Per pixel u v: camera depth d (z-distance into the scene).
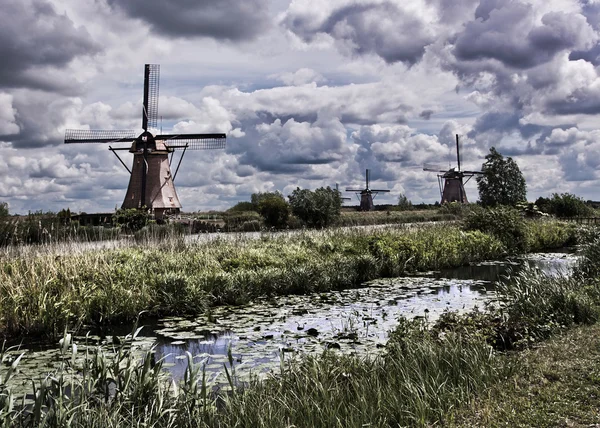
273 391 4.37
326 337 7.22
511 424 3.60
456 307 9.55
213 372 5.64
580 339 5.78
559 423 3.56
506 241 20.88
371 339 7.00
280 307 9.96
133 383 4.09
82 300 8.99
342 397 4.02
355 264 13.84
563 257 19.33
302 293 11.68
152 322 8.93
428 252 16.75
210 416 3.81
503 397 4.11
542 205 40.56
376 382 4.34
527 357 5.17
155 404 3.78
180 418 3.76
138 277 10.51
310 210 31.09
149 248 14.08
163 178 40.00
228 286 10.70
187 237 17.45
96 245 14.10
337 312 9.27
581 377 4.45
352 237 17.47
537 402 3.96
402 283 13.20
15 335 7.97
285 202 31.92
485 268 16.39
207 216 38.66
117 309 9.02
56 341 7.63
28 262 10.39
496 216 21.83
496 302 9.20
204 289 10.53
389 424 3.70
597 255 11.57
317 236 17.70
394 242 16.42
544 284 7.94
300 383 4.38
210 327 8.24
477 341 5.32
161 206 38.91
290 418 3.74
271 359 6.14
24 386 5.13
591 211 40.88
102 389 4.10
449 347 5.07
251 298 10.84
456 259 17.17
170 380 5.29
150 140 40.00
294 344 6.86
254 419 3.68
